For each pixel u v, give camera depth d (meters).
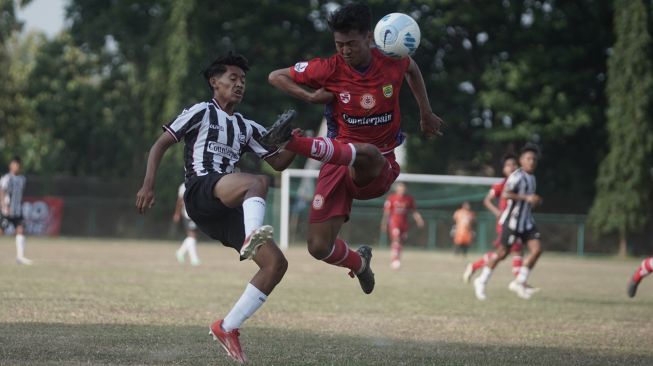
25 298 25.47
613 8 86.94
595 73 94.25
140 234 93.50
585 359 17.20
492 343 19.39
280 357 16.14
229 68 16.06
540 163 98.81
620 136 84.81
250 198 14.60
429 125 17.77
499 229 31.84
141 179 94.31
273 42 96.19
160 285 32.25
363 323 22.50
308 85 16.67
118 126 99.50
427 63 96.38
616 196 84.81
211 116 15.84
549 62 90.75
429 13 95.31
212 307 24.97
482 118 98.62
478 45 96.62
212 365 15.00
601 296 34.34
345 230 85.69
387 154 17.17
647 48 84.44
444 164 101.12
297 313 24.36
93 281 32.94
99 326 19.83
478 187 82.69
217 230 15.84
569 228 88.38
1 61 102.88
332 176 17.02
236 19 95.06
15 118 104.38
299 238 81.25
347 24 15.68
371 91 16.34
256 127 16.38
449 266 54.47
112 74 100.44
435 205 83.69
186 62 88.62
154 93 90.50
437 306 27.77
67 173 103.00
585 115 90.50
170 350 16.58
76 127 100.56
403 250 83.44
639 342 20.23
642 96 83.94
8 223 43.44
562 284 41.69
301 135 15.55
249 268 45.22
